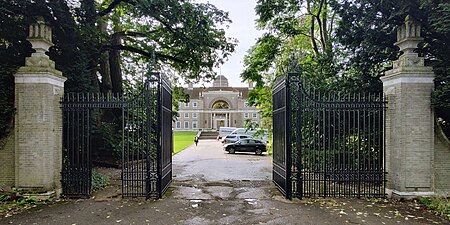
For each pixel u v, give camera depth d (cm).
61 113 914
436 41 955
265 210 771
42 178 850
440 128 872
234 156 2414
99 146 1623
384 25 1007
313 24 1881
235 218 707
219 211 762
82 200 866
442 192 854
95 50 1410
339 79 1256
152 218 707
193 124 8325
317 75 1342
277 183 1038
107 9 1459
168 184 1058
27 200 825
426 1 824
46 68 848
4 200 820
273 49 1922
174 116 1959
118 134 1666
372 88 1113
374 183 912
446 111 894
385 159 913
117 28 1797
